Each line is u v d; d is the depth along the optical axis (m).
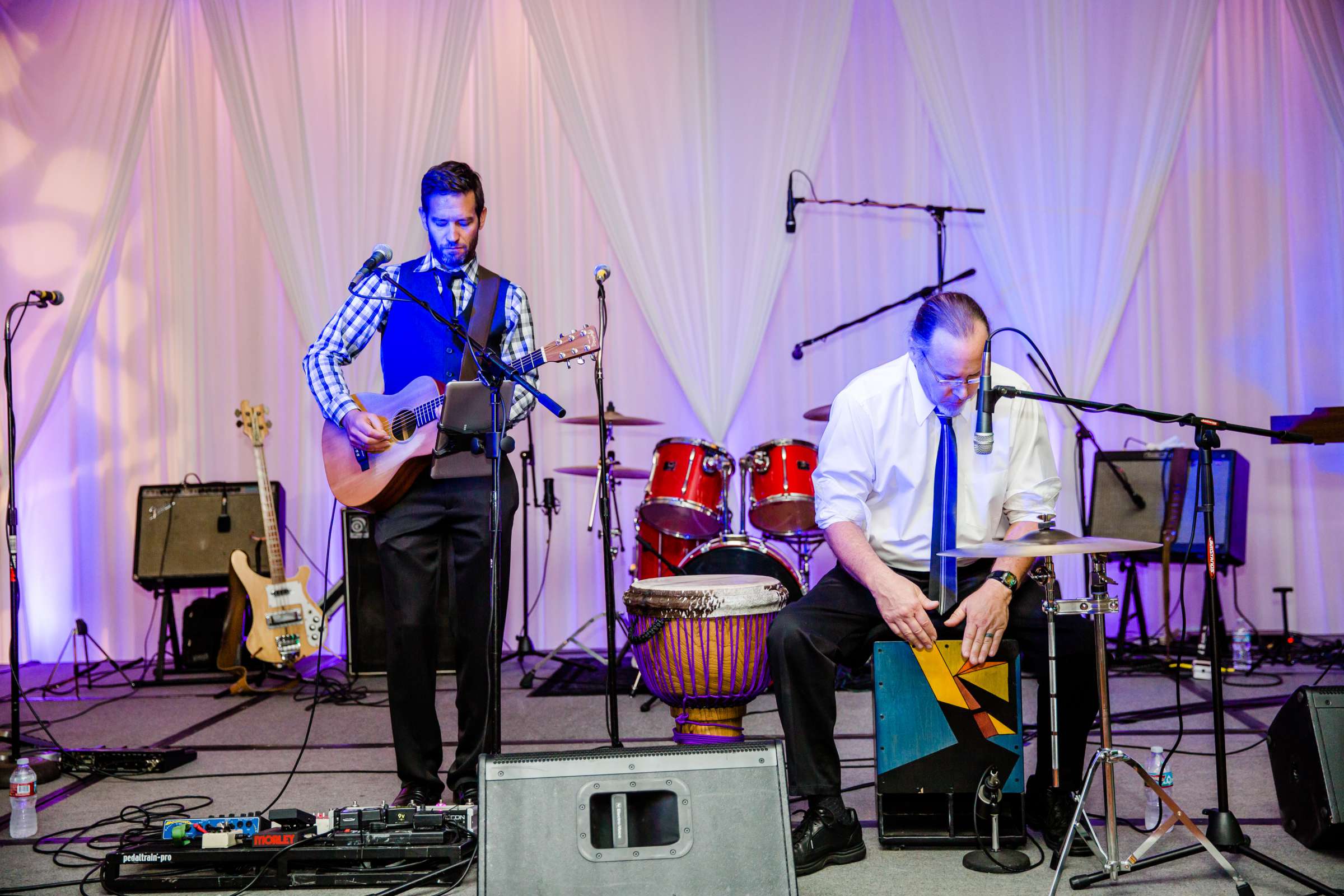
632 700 4.36
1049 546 2.03
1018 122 5.69
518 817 2.00
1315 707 2.41
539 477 5.77
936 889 2.25
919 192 5.79
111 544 5.79
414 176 5.71
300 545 5.75
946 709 2.46
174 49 5.88
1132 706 3.95
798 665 2.46
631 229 5.68
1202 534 4.95
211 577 5.25
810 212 5.78
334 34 5.77
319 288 5.70
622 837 2.00
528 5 5.74
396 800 2.70
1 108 5.76
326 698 4.58
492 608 2.51
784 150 5.71
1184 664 4.72
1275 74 5.74
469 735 2.77
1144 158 5.63
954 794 2.47
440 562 2.82
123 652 5.77
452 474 2.67
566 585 5.75
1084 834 2.38
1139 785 2.98
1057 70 5.66
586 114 5.70
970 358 2.40
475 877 2.36
